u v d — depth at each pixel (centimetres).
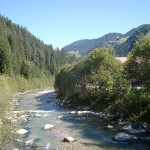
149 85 3628
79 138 2877
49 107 5500
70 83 6544
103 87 4769
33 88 12400
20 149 2491
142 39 3828
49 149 2502
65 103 6062
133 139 2736
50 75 17200
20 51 17250
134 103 3678
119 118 3672
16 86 10112
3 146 2553
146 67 3641
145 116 3344
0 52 10650
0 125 3191
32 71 13500
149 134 2892
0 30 17250
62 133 3109
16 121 3706
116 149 2447
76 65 6625
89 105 5075
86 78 5656
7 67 10712
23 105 5862
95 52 5666
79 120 3847
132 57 3809
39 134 3072
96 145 2597
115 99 4247
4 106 3844
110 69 5103
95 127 3362
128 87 4103
